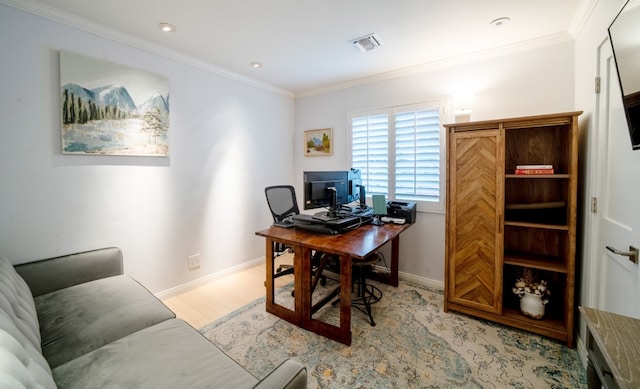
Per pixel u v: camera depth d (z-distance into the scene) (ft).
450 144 7.82
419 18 6.90
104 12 6.65
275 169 12.77
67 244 7.01
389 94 10.64
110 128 7.57
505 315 7.39
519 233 8.26
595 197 5.83
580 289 6.61
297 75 10.97
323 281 10.11
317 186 7.83
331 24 7.20
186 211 9.50
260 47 8.54
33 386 2.52
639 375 2.20
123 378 3.65
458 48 8.54
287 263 12.20
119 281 6.67
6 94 6.07
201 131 9.81
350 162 11.79
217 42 8.22
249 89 11.44
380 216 9.20
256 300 8.93
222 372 3.79
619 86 4.62
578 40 7.16
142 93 8.17
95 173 7.45
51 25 6.57
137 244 8.34
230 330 7.24
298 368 3.35
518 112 8.32
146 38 7.97
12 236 6.24
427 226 10.00
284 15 6.77
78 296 5.85
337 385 5.41
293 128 13.69
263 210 12.24
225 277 10.78
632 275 4.26
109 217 7.73
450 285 8.06
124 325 4.96
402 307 8.46
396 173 10.55
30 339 3.69
